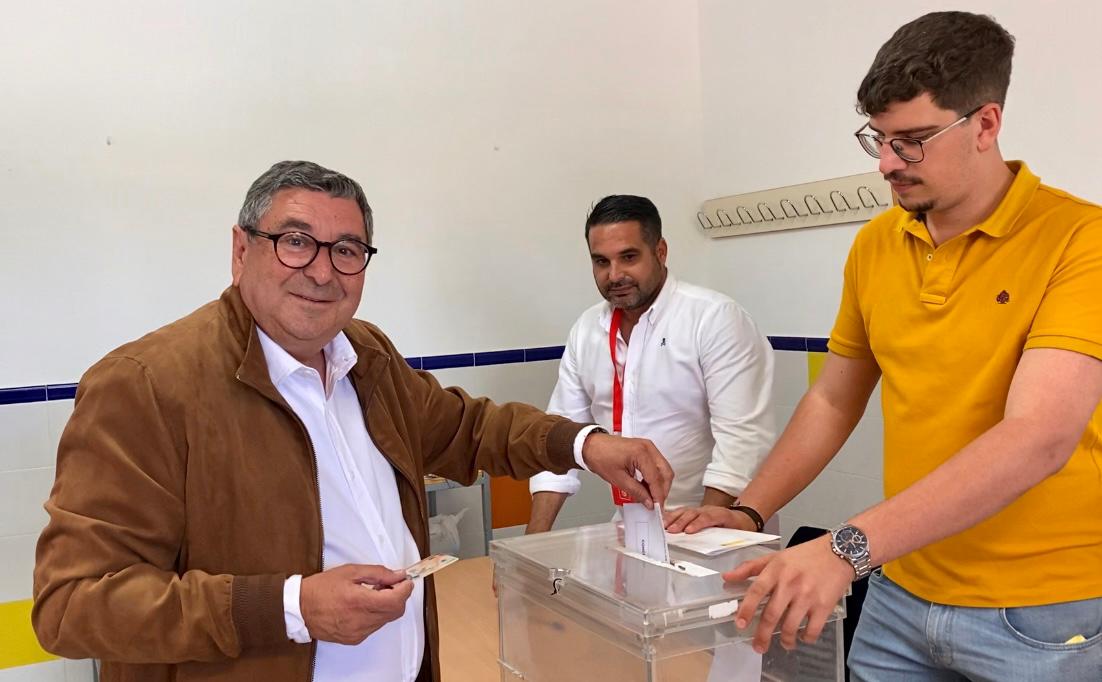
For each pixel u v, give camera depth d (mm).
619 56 3480
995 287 1302
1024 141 2340
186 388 1218
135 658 1131
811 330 3135
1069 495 1278
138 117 2861
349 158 3113
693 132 3613
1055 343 1198
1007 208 1298
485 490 3129
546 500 2389
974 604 1329
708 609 1068
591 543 1381
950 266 1349
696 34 3596
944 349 1353
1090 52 2154
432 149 3219
